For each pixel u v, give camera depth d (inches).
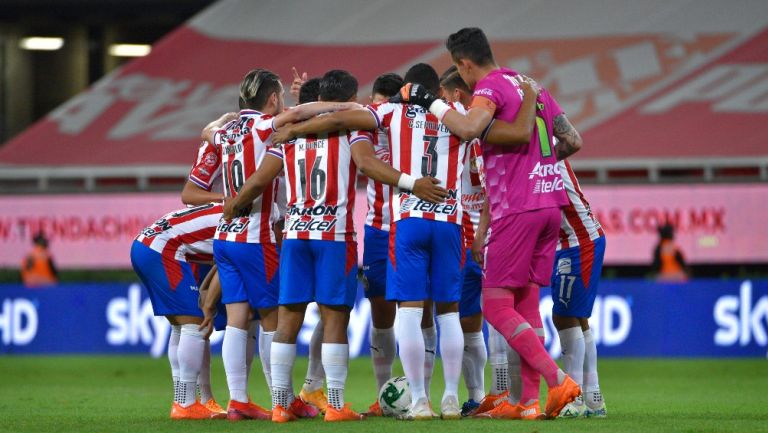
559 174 856.9
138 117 2507.4
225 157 904.9
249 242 884.0
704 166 2158.0
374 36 2588.6
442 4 2650.1
